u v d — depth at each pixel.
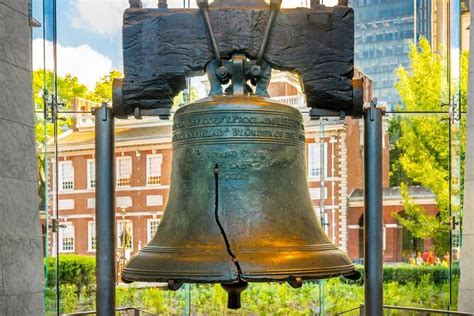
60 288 9.81
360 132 10.35
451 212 9.50
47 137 9.79
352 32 3.01
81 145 10.09
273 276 2.60
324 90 3.01
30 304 6.38
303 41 2.99
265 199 2.89
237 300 2.91
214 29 2.98
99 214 3.10
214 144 2.91
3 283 6.07
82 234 10.09
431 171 9.77
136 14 3.04
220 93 3.00
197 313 10.41
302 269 2.66
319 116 3.09
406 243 9.92
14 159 6.34
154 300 10.25
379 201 3.09
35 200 6.59
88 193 10.05
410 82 9.97
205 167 2.91
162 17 3.01
